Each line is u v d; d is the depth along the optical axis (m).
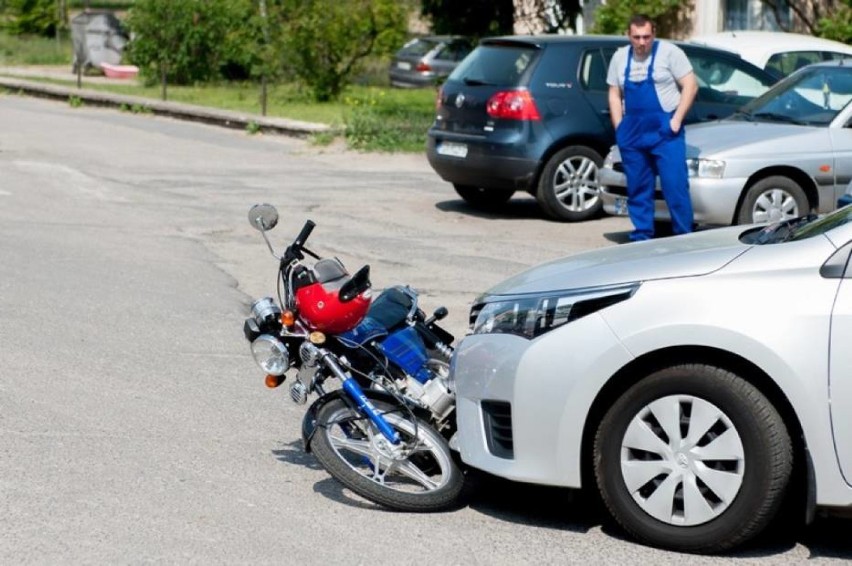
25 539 12.30
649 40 26.30
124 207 33.25
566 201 32.06
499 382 12.61
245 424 16.19
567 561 12.05
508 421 12.70
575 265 13.35
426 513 13.32
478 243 29.00
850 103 28.33
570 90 31.91
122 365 18.70
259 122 51.59
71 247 27.55
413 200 35.41
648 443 12.18
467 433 12.94
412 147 45.94
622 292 12.28
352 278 13.25
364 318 13.92
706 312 11.89
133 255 26.92
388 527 12.88
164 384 17.81
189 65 71.19
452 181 33.28
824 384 11.64
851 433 11.64
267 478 14.24
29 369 18.34
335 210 33.50
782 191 27.55
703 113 32.97
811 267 11.95
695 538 12.09
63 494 13.54
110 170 40.34
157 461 14.69
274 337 13.32
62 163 41.41
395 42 63.94
